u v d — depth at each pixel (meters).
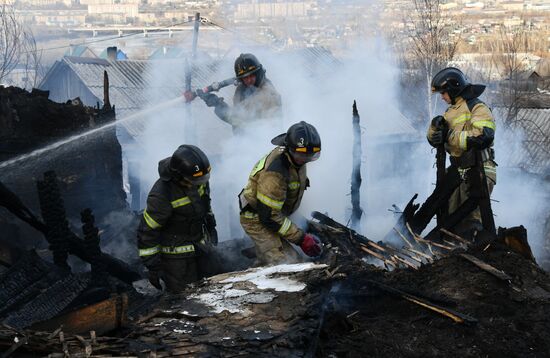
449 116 6.07
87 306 3.78
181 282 5.52
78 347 3.47
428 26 38.59
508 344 3.85
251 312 4.02
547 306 4.21
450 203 6.19
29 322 5.23
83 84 29.38
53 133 8.37
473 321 3.92
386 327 4.02
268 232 5.50
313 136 5.04
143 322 3.97
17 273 5.77
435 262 4.73
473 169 5.86
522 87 40.28
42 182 6.29
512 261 4.66
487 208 5.79
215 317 3.98
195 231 5.61
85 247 6.09
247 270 4.91
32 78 35.88
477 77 42.38
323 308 4.04
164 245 5.52
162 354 3.49
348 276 4.54
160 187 5.32
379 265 5.43
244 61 7.53
